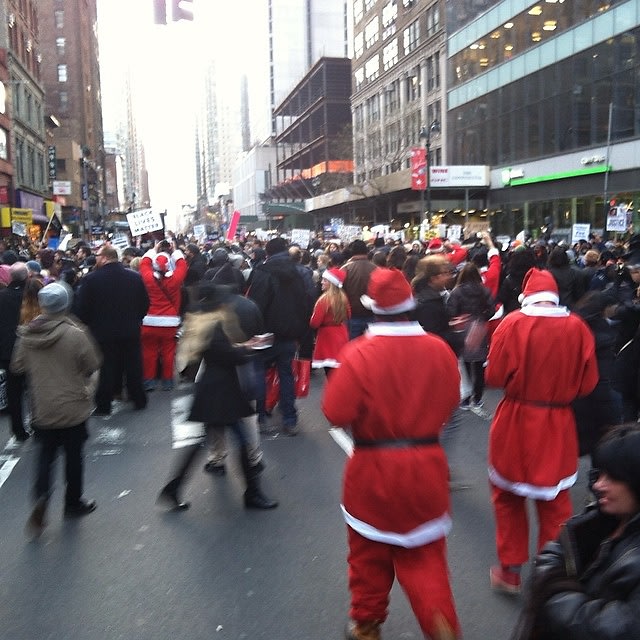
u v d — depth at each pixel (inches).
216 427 227.9
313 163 3730.3
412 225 1955.0
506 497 171.6
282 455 285.4
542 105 1485.0
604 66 1269.7
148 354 411.5
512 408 169.0
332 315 323.9
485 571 182.5
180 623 159.6
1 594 174.6
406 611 164.6
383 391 130.3
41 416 210.8
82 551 198.7
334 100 3260.3
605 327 236.1
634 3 1173.7
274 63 6264.8
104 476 263.4
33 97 1990.7
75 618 162.6
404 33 2370.8
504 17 1625.2
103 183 4628.4
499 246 789.9
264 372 317.4
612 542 80.3
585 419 202.2
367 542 136.6
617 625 72.3
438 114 2132.1
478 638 151.4
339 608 164.9
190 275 508.4
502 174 1654.8
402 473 129.0
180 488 229.0
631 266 255.0
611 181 1274.6
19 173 1785.2
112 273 344.8
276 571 184.1
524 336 166.6
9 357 317.7
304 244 904.3
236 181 7012.8
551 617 78.1
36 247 1032.2
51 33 3528.5
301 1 6284.5
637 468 77.4
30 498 241.8
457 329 279.1
